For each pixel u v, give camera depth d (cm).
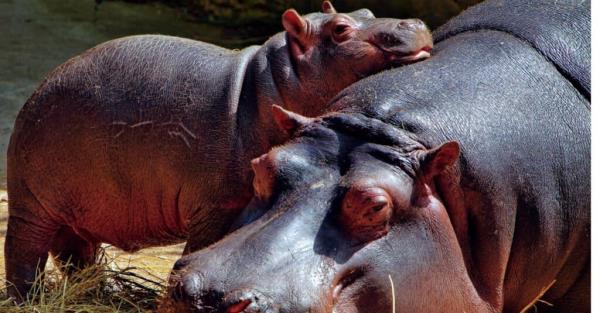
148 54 1506
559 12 1309
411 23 1379
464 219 1127
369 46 1398
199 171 1431
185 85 1462
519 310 1259
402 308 1041
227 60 1484
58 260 1661
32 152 1555
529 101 1204
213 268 991
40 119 1544
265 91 1430
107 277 1594
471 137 1135
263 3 3025
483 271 1141
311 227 1021
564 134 1213
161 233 1538
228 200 1420
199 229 1443
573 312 1341
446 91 1167
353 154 1071
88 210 1553
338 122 1102
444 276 1076
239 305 953
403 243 1049
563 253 1252
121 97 1487
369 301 1024
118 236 1570
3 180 2133
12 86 2600
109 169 1505
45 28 3003
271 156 1073
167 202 1482
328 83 1427
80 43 2898
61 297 1533
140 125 1470
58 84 1538
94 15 3117
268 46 1471
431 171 1072
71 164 1528
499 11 1338
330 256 1009
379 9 2838
